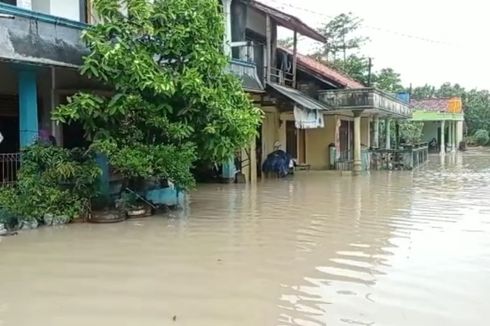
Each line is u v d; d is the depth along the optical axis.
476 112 54.97
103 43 9.14
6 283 5.63
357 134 20.39
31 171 8.91
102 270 6.11
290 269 6.12
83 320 4.56
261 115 11.54
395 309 4.77
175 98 9.82
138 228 8.66
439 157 33.81
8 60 8.60
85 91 10.70
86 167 9.23
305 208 10.98
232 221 9.36
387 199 12.42
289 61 21.11
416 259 6.55
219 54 10.27
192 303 4.97
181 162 9.57
